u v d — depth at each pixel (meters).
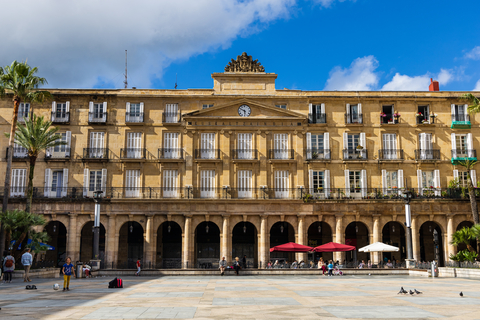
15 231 36.94
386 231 50.16
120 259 48.78
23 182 46.94
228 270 40.62
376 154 48.81
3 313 14.91
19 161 47.09
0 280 29.38
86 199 45.91
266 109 48.72
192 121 48.25
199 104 48.97
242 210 46.44
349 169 48.41
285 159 47.66
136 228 49.56
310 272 38.97
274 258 49.75
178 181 47.41
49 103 48.44
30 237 37.16
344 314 14.79
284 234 50.44
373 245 40.91
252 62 50.16
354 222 50.41
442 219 47.12
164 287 25.42
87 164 47.53
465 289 23.84
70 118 48.22
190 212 46.19
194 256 48.72
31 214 36.59
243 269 38.97
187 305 16.98
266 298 19.39
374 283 28.56
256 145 48.25
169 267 48.91
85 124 48.22
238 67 49.94
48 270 34.88
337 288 24.61
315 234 50.09
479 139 49.53
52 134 45.62
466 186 48.41
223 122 48.38
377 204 46.84
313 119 49.06
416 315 14.64
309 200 46.56
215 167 47.69
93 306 16.67
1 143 47.53
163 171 47.62
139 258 49.09
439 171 48.41
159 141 48.12
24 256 29.50
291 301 18.27
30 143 39.56
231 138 48.25
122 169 47.56
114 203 46.16
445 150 49.31
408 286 25.95
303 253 46.19
